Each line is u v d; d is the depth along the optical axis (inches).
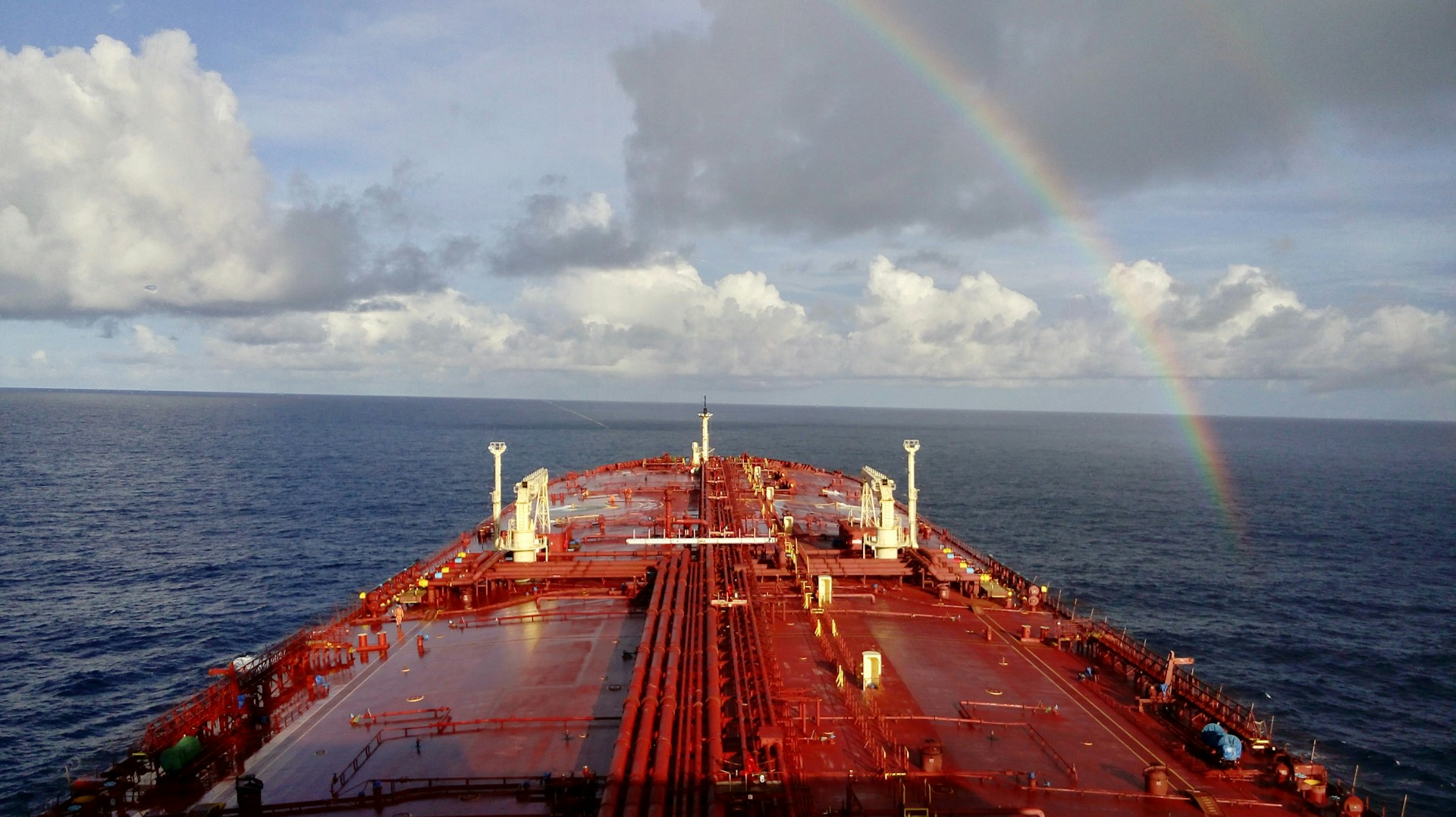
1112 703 1747.0
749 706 1556.3
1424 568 5344.5
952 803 1334.9
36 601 4165.8
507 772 1471.5
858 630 2265.0
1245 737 1531.7
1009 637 2220.7
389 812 1346.0
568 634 2235.5
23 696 2947.8
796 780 1352.1
